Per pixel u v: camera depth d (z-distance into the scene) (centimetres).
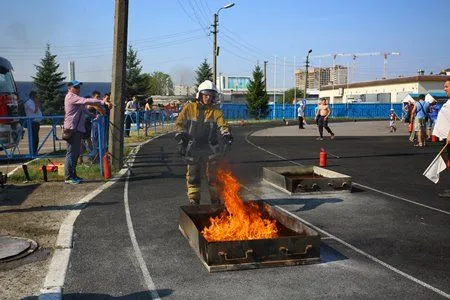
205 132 668
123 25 1122
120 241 590
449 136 842
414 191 916
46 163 1236
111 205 780
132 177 1054
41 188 920
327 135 2583
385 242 590
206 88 662
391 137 2409
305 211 748
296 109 5966
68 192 883
